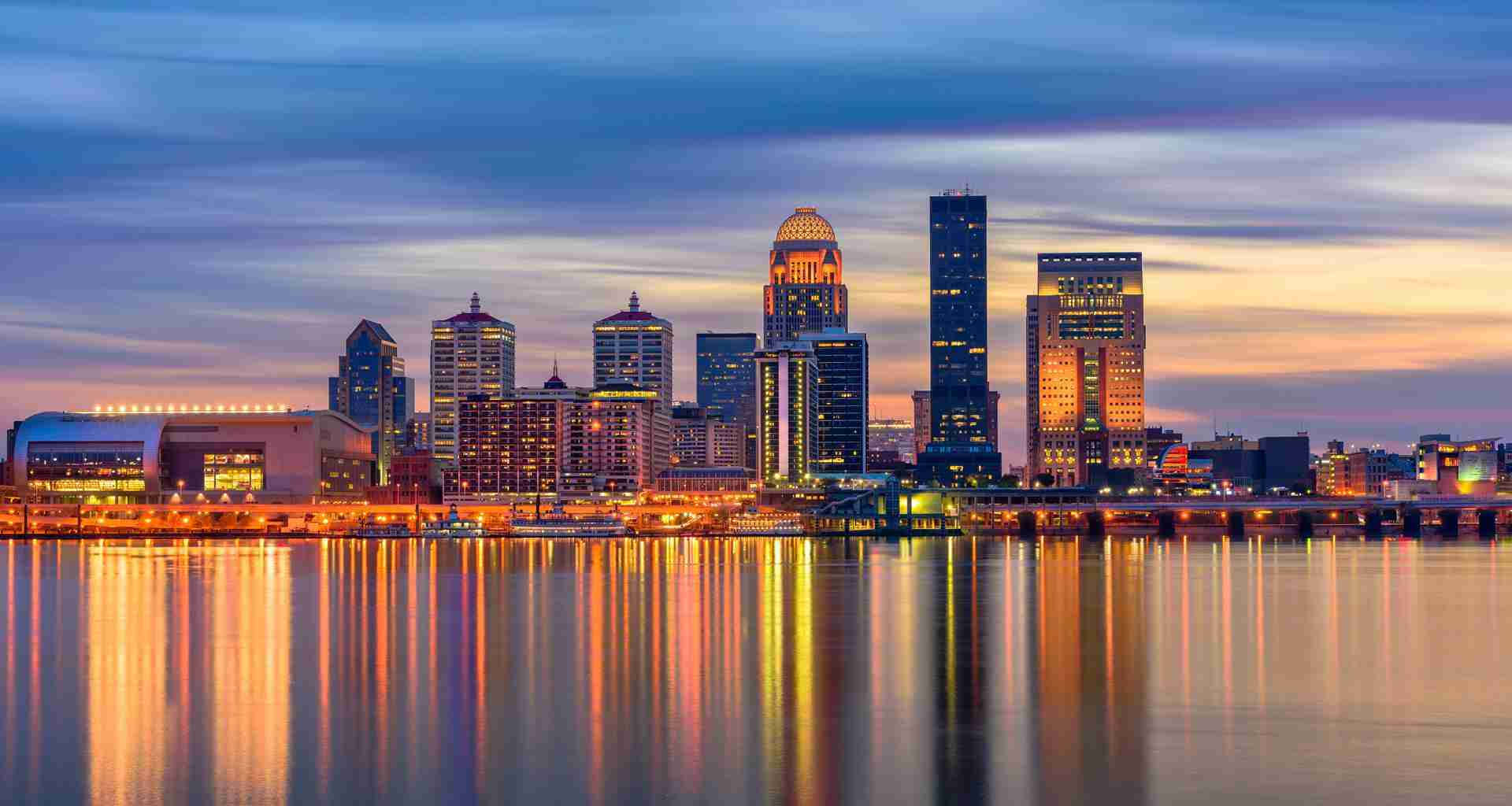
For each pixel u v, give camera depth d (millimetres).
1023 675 172125
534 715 148000
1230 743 134625
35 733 140250
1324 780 120625
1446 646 197000
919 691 160875
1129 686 163750
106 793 119062
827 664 180375
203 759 129750
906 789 119688
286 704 154125
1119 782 120625
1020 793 118312
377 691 161750
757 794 118312
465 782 122062
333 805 115750
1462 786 118375
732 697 157250
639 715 147500
